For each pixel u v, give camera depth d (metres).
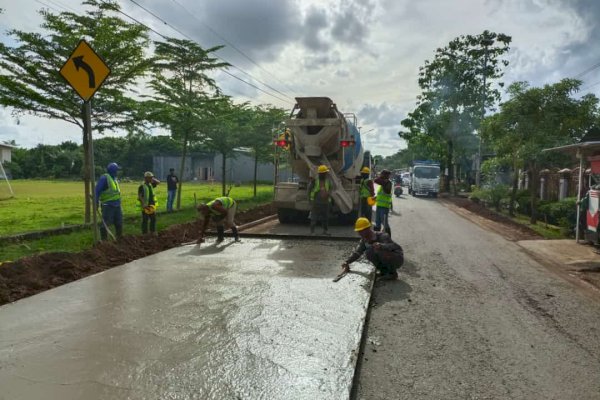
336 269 7.53
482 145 31.91
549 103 16.14
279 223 14.16
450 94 32.41
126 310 5.24
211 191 31.81
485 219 17.42
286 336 4.55
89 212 12.59
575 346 4.83
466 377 4.07
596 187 11.16
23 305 5.41
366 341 4.88
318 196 10.99
